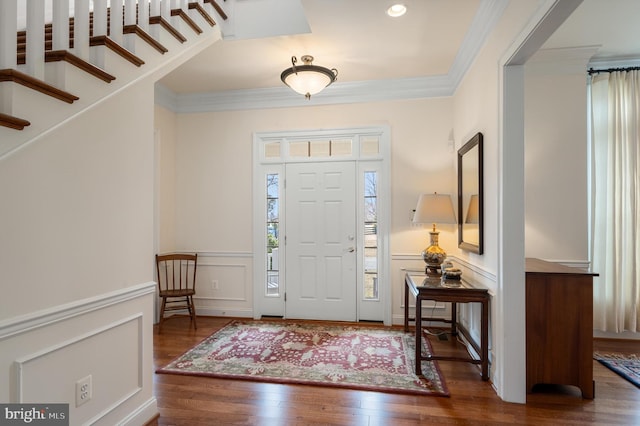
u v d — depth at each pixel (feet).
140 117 6.18
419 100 12.25
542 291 7.27
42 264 4.39
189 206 13.62
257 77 11.81
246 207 13.34
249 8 9.02
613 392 7.43
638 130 10.41
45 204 4.43
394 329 11.69
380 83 12.22
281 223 13.17
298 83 9.97
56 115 4.51
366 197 12.67
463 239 10.50
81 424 4.94
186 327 11.98
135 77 5.86
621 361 9.00
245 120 13.35
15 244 4.07
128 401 5.84
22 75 3.98
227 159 13.47
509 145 7.03
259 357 9.27
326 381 7.88
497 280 7.40
